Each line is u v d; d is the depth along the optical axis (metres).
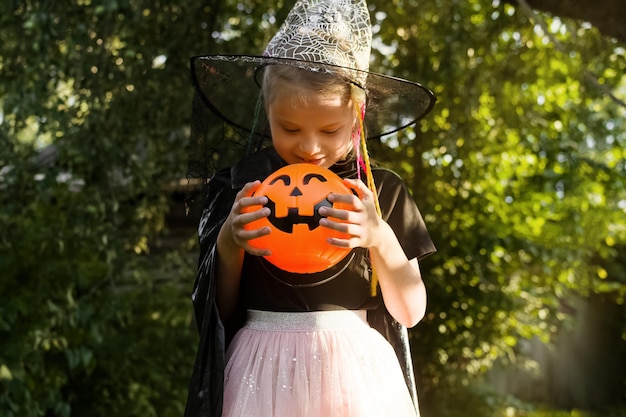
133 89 5.60
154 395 6.23
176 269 7.43
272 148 2.22
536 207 7.47
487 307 7.38
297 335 1.97
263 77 2.09
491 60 6.69
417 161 7.02
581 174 7.49
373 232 1.86
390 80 2.08
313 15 2.05
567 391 11.70
